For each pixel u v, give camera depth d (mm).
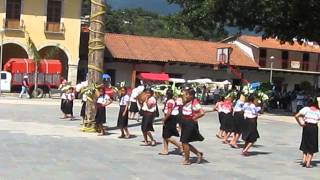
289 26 35688
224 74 56438
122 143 15969
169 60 52688
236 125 16359
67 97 23734
